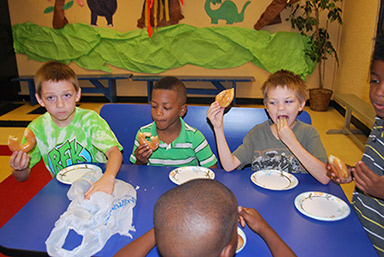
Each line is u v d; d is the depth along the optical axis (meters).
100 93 5.75
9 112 5.08
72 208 1.00
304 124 1.51
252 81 5.10
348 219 1.02
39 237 0.94
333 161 1.09
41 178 2.68
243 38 5.22
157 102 1.41
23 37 5.54
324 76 5.37
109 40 5.45
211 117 1.35
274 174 1.33
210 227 0.55
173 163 1.59
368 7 4.00
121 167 1.39
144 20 5.29
